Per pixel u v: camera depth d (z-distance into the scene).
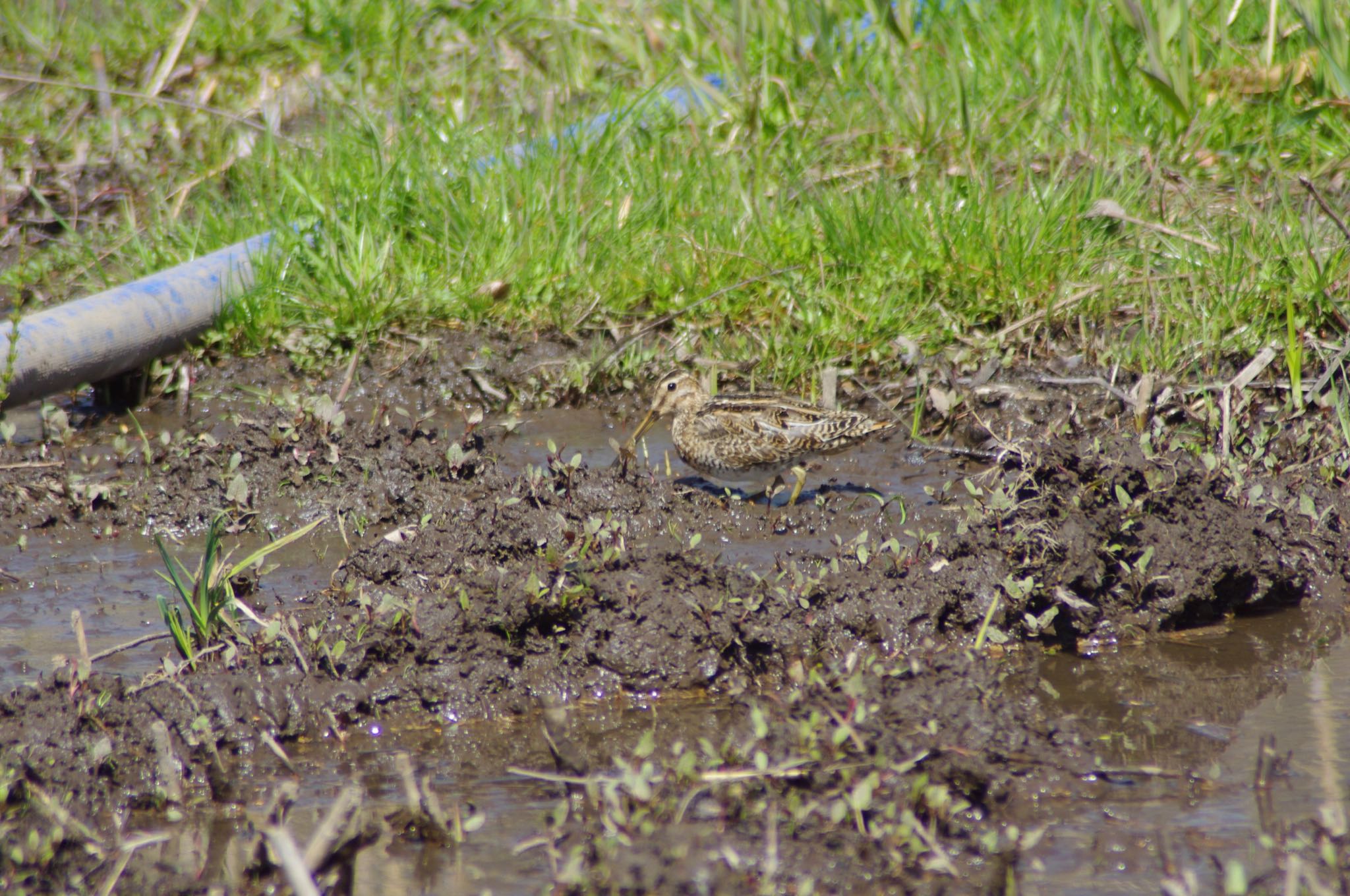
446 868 6.41
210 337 13.72
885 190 14.37
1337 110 14.75
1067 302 13.23
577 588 8.57
